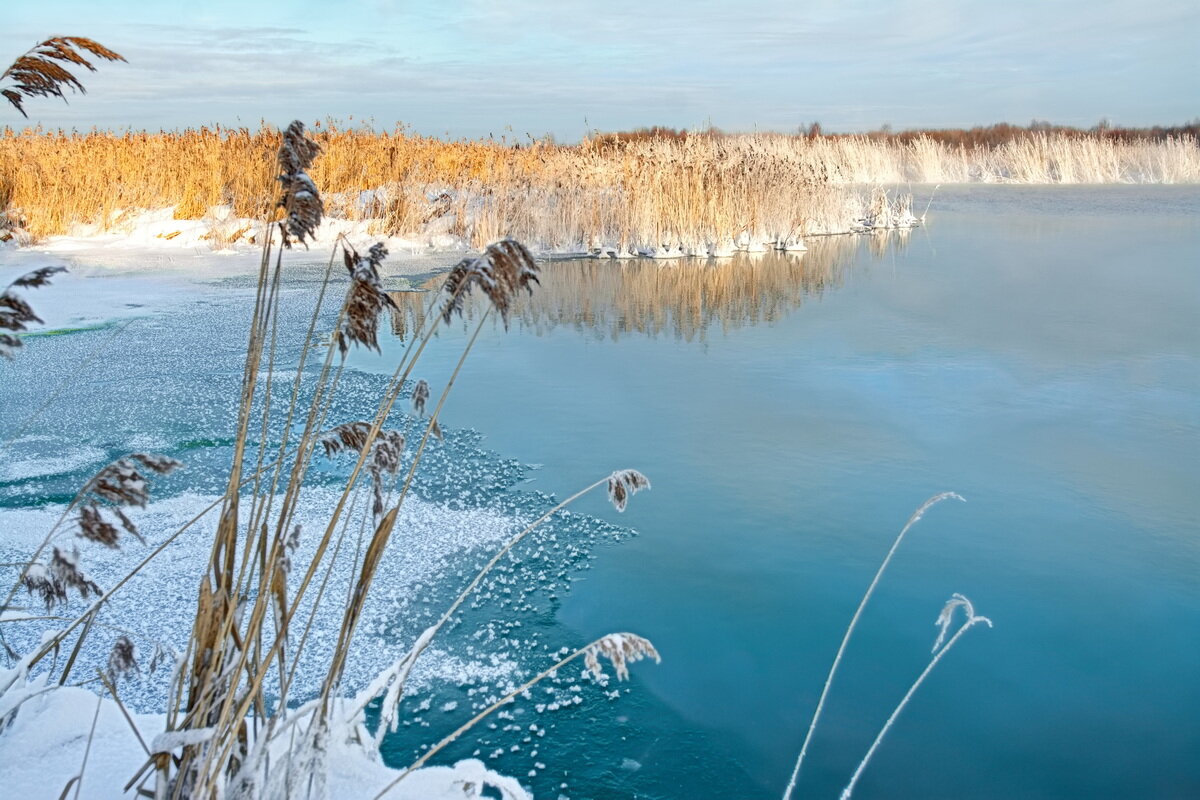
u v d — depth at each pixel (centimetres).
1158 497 569
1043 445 666
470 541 520
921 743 350
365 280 181
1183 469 614
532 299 1344
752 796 322
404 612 440
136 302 1252
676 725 362
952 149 4084
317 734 183
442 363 945
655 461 647
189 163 2030
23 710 254
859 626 432
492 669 397
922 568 484
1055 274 1462
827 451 661
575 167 1972
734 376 880
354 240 1816
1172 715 365
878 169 3603
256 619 180
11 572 464
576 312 1238
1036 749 346
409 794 231
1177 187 3356
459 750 345
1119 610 441
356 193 2003
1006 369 877
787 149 2555
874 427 714
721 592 464
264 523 185
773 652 412
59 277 1454
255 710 198
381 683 210
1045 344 973
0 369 896
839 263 1666
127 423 727
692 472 624
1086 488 584
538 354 987
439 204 1972
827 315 1173
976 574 477
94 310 1194
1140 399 774
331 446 207
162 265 1602
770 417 745
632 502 574
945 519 542
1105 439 677
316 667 388
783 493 585
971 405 767
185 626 410
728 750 347
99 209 1939
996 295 1288
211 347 994
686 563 494
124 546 494
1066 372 861
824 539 520
